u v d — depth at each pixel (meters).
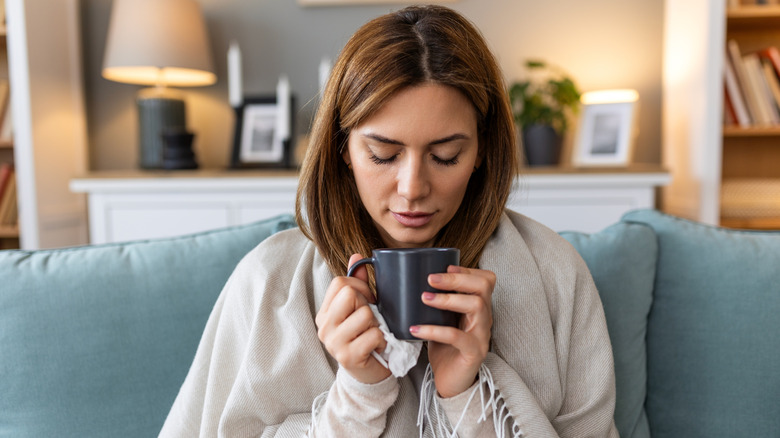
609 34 2.60
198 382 0.82
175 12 2.36
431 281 0.59
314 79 2.70
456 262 0.62
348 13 2.67
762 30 2.49
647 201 2.13
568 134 2.61
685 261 1.00
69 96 2.62
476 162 0.81
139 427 0.90
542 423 0.68
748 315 0.94
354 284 0.64
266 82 2.71
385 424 0.69
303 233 0.84
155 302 0.95
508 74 2.64
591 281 0.83
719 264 0.98
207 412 0.79
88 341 0.91
